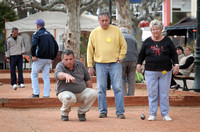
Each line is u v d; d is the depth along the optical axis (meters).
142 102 10.45
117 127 7.32
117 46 8.59
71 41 18.86
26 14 37.16
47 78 11.09
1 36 28.92
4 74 23.34
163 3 43.97
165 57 8.20
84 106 8.07
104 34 8.55
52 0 28.44
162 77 8.26
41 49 10.89
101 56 8.52
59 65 7.99
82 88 8.07
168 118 8.24
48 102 10.11
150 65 8.26
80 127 7.30
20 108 10.02
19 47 14.97
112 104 10.45
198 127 7.37
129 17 15.76
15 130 7.00
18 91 14.09
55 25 25.33
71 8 18.81
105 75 8.62
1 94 13.00
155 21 8.23
